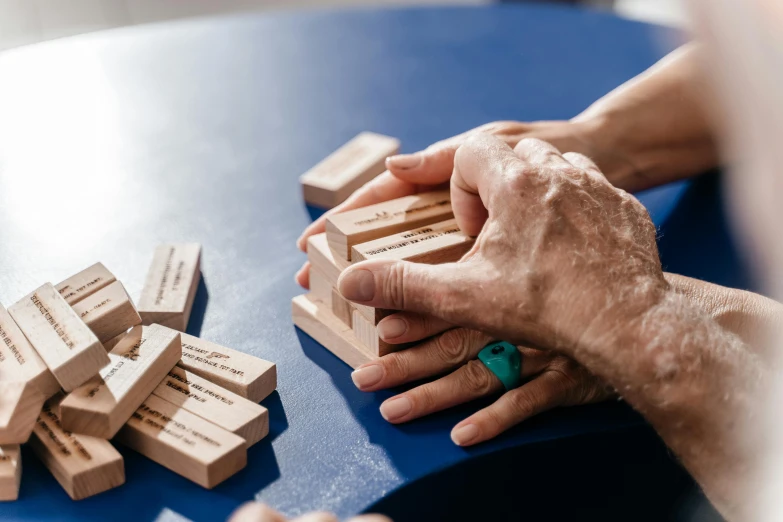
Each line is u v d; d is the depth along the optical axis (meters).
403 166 0.85
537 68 1.44
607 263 0.60
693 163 1.07
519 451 0.66
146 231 0.96
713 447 0.57
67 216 0.98
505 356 0.71
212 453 0.60
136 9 2.53
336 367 0.76
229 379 0.69
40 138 1.17
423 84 1.37
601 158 1.02
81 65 1.40
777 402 0.54
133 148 1.16
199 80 1.38
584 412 0.70
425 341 0.73
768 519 0.50
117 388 0.63
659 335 0.57
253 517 0.51
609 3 2.20
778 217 0.27
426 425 0.68
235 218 1.00
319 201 1.03
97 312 0.70
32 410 0.61
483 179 0.67
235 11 2.73
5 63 1.40
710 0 0.25
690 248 0.94
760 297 0.76
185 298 0.79
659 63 1.16
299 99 1.32
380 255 0.72
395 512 0.62
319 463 0.64
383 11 1.66
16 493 0.59
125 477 0.62
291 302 0.83
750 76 0.25
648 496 0.75
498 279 0.62
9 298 0.82
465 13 1.66
